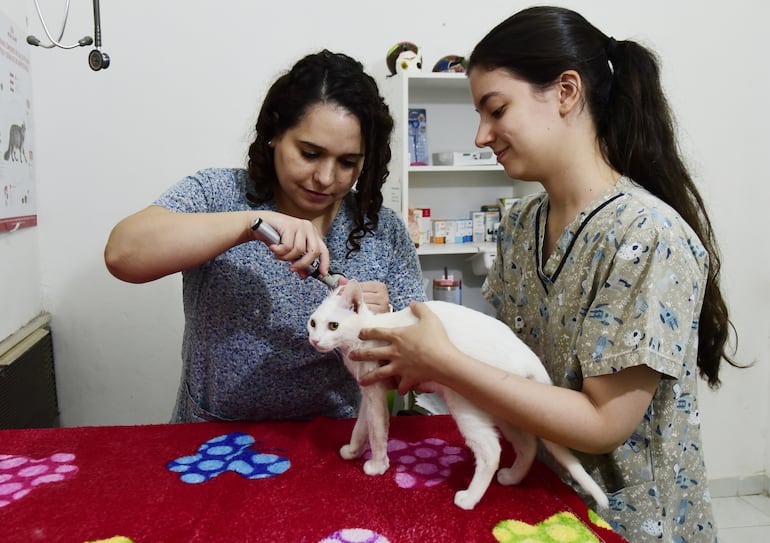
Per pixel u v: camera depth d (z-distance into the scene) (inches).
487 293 35.8
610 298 24.0
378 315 28.3
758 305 72.9
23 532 21.6
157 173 60.2
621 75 26.9
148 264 27.1
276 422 33.8
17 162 50.8
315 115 29.0
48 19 55.6
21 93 52.2
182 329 62.2
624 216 24.8
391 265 37.8
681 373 23.5
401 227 38.3
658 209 24.4
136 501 24.0
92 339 60.4
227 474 26.3
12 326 50.5
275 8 60.9
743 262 72.3
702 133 70.4
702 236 27.0
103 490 24.9
